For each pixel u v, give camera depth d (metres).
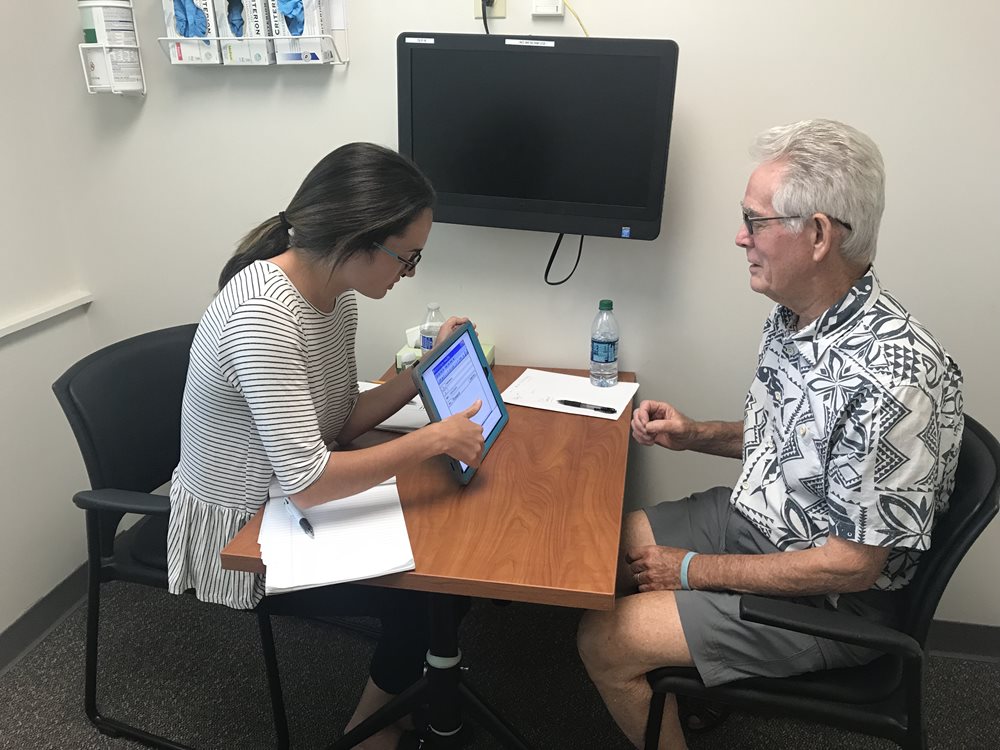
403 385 1.58
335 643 2.01
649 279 1.88
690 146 1.75
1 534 1.95
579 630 1.41
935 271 1.75
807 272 1.23
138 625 2.07
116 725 1.72
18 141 1.93
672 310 1.90
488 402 1.56
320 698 1.84
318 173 1.24
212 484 1.39
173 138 1.96
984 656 2.02
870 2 1.59
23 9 1.90
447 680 1.47
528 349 2.01
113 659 1.96
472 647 2.00
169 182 2.01
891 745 1.73
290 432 1.21
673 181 1.78
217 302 1.28
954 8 1.56
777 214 1.21
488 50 1.65
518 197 1.74
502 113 1.69
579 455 1.50
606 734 1.75
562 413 1.69
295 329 1.24
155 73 1.90
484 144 1.72
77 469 2.19
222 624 2.07
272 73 1.86
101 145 2.00
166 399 1.67
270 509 1.31
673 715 1.44
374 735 1.64
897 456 1.14
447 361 1.44
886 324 1.20
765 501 1.39
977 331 1.78
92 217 2.07
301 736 1.74
